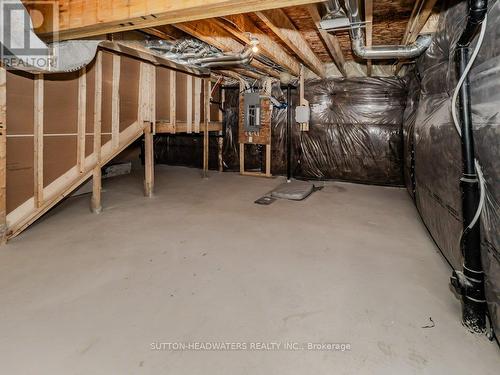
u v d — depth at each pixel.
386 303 1.68
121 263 2.16
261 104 5.71
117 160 6.40
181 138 7.08
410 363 1.26
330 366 1.24
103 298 1.72
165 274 2.01
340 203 3.91
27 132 2.73
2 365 1.23
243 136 5.96
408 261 2.20
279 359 1.28
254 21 2.95
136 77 3.84
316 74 5.09
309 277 1.97
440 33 2.47
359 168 5.22
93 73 3.26
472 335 1.41
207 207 3.68
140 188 4.73
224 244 2.53
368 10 2.24
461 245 1.46
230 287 1.85
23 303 1.66
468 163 1.39
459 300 1.70
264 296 1.75
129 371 1.21
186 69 4.62
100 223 3.04
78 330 1.45
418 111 3.27
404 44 3.17
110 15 1.87
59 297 1.72
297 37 3.33
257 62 4.26
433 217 2.47
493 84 1.30
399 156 4.93
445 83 2.29
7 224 2.57
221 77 5.52
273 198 4.16
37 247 2.43
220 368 1.23
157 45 3.41
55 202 2.96
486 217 1.36
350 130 5.21
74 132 3.14
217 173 6.29
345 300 1.71
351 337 1.41
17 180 2.68
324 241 2.60
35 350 1.32
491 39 1.33
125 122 3.73
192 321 1.52
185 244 2.52
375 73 4.99
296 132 5.58
